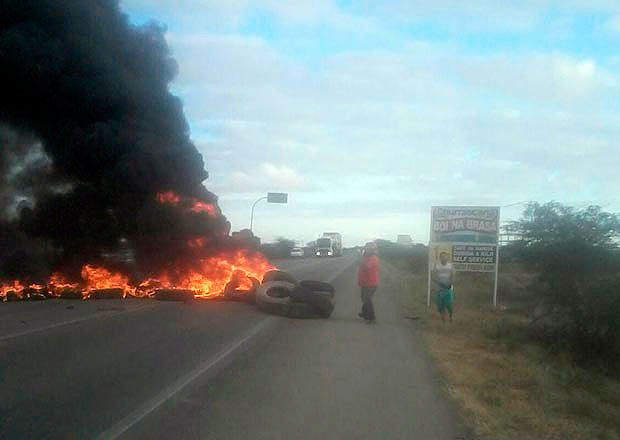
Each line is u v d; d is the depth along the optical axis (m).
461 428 8.17
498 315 22.58
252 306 21.70
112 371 10.76
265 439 7.34
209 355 12.49
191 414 8.30
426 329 17.73
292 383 10.27
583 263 22.70
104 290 23.75
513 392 11.09
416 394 9.85
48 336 14.02
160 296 23.25
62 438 7.21
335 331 16.42
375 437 7.58
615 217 24.64
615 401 13.13
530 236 24.64
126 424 7.77
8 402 8.66
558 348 17.61
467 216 24.33
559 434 8.75
